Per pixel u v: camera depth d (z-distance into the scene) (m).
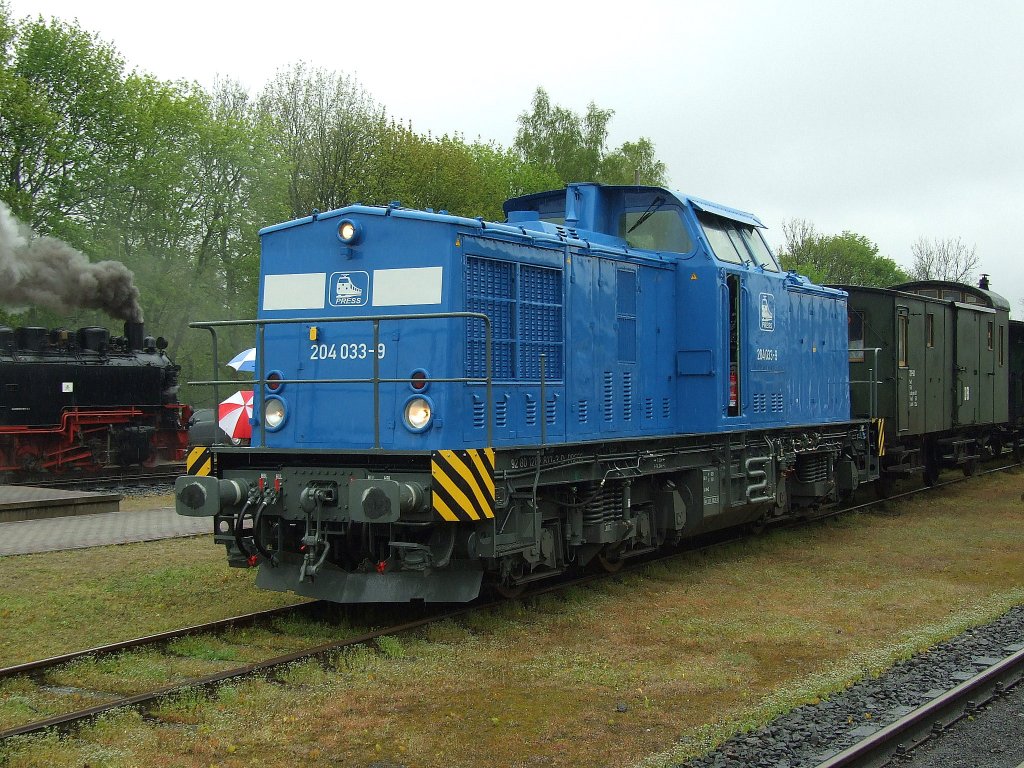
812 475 13.00
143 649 6.96
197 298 33.47
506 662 6.85
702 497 10.41
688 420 10.64
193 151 31.81
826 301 13.85
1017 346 22.77
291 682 6.29
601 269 9.51
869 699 5.92
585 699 6.12
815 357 13.33
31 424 18.55
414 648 7.05
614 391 9.62
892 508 15.10
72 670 6.44
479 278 8.02
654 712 5.87
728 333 10.73
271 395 8.42
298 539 8.26
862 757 4.95
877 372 16.03
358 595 7.50
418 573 7.50
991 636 7.41
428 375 7.74
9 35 27.88
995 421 20.56
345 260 8.24
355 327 8.11
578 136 50.34
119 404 20.11
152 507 15.34
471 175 35.75
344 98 33.81
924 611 8.45
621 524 9.34
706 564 10.65
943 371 17.94
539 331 8.67
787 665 6.90
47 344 19.33
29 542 11.44
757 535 12.55
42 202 27.80
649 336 10.24
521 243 8.45
